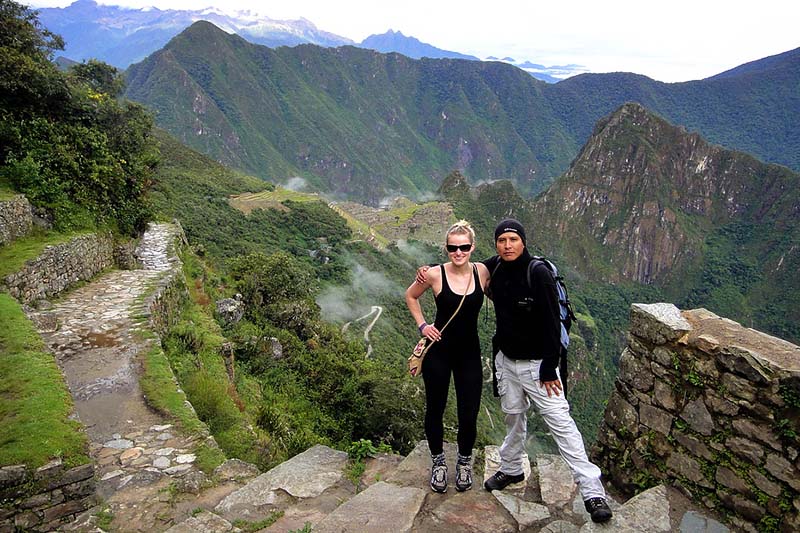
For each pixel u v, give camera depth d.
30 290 10.02
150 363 8.11
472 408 3.66
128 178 17.06
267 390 12.77
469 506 3.63
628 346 4.57
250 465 5.64
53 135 14.03
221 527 3.93
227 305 16.55
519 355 3.48
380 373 18.50
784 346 3.55
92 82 21.19
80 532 4.32
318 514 4.07
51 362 6.42
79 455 4.71
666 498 3.76
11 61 13.20
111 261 14.79
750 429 3.46
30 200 12.33
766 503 3.33
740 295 170.25
